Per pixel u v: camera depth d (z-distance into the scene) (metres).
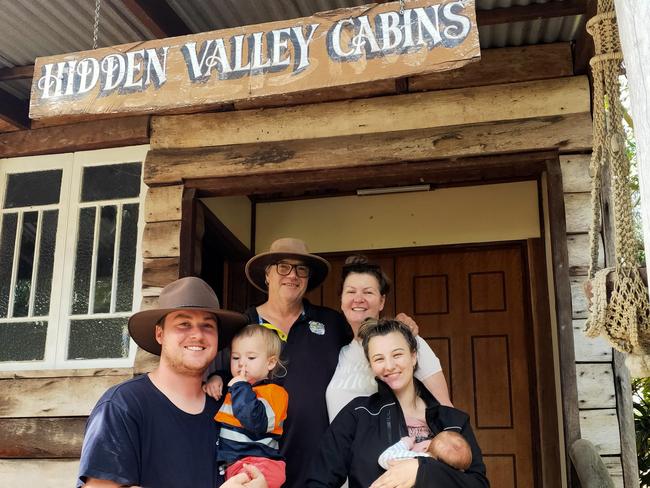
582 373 3.71
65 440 4.18
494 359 5.34
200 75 2.57
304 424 2.94
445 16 2.36
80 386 4.24
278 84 2.49
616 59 2.32
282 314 3.30
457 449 2.39
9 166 4.77
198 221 4.49
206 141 4.44
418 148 4.16
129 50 2.67
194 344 2.49
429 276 5.58
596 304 2.14
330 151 4.26
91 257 4.52
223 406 2.59
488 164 4.09
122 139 4.56
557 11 3.67
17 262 4.62
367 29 2.43
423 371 2.88
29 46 4.17
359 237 5.62
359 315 3.09
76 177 4.66
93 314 4.41
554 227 3.91
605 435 3.62
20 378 4.32
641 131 1.68
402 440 2.51
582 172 3.97
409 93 4.26
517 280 5.41
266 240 5.74
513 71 4.15
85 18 3.88
